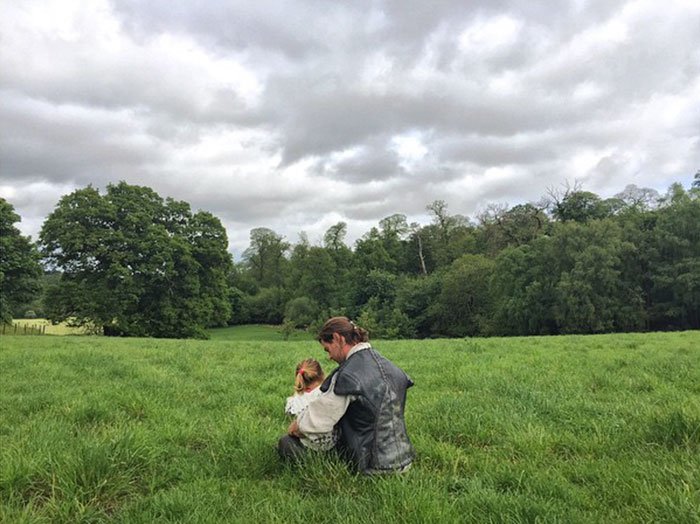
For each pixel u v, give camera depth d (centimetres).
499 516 335
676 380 895
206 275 5322
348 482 391
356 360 416
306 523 334
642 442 507
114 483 393
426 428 581
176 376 983
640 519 337
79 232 4453
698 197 5169
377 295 7962
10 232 4088
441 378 940
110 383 878
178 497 365
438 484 393
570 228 5322
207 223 5491
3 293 4044
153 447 465
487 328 6012
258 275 11162
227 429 553
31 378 927
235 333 8306
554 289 5222
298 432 433
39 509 357
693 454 453
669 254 5159
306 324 8175
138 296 4716
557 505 357
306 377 610
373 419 399
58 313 4444
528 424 580
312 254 8944
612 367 1064
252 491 392
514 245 7062
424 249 9538
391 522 323
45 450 445
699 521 316
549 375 963
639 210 6081
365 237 9812
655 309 5156
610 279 4959
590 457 482
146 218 4844
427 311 7106
